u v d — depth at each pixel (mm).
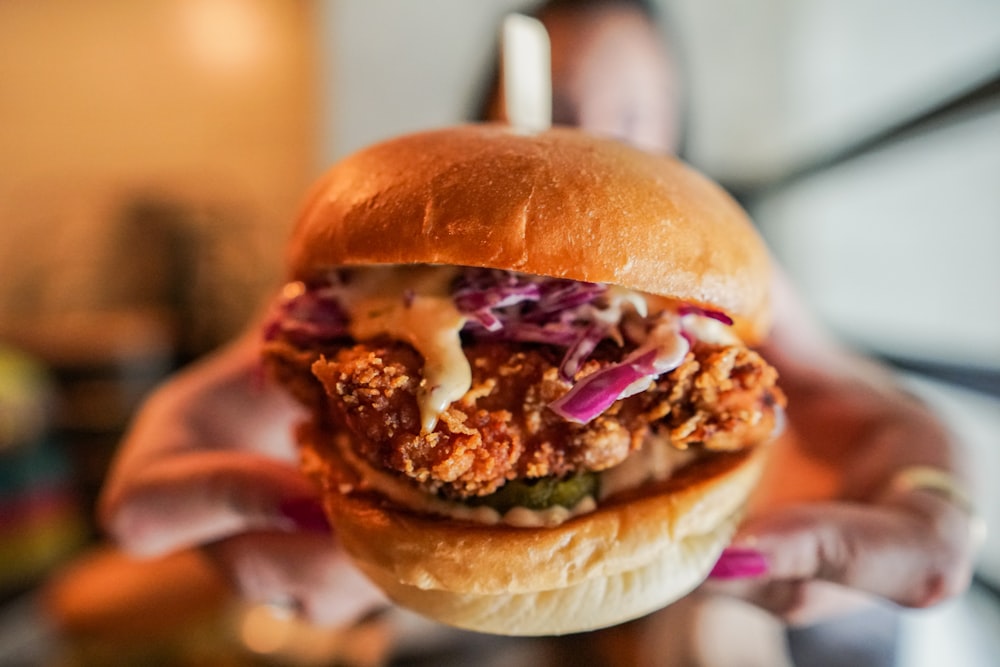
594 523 153
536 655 258
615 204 145
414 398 151
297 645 285
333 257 155
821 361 277
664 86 323
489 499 158
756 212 545
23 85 643
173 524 204
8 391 407
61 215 652
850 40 555
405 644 260
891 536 173
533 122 210
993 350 338
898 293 442
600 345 161
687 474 168
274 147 662
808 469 247
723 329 169
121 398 476
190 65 648
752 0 585
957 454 210
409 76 567
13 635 364
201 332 648
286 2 655
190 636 304
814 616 201
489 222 141
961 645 269
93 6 638
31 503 407
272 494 192
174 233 649
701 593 190
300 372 174
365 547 157
